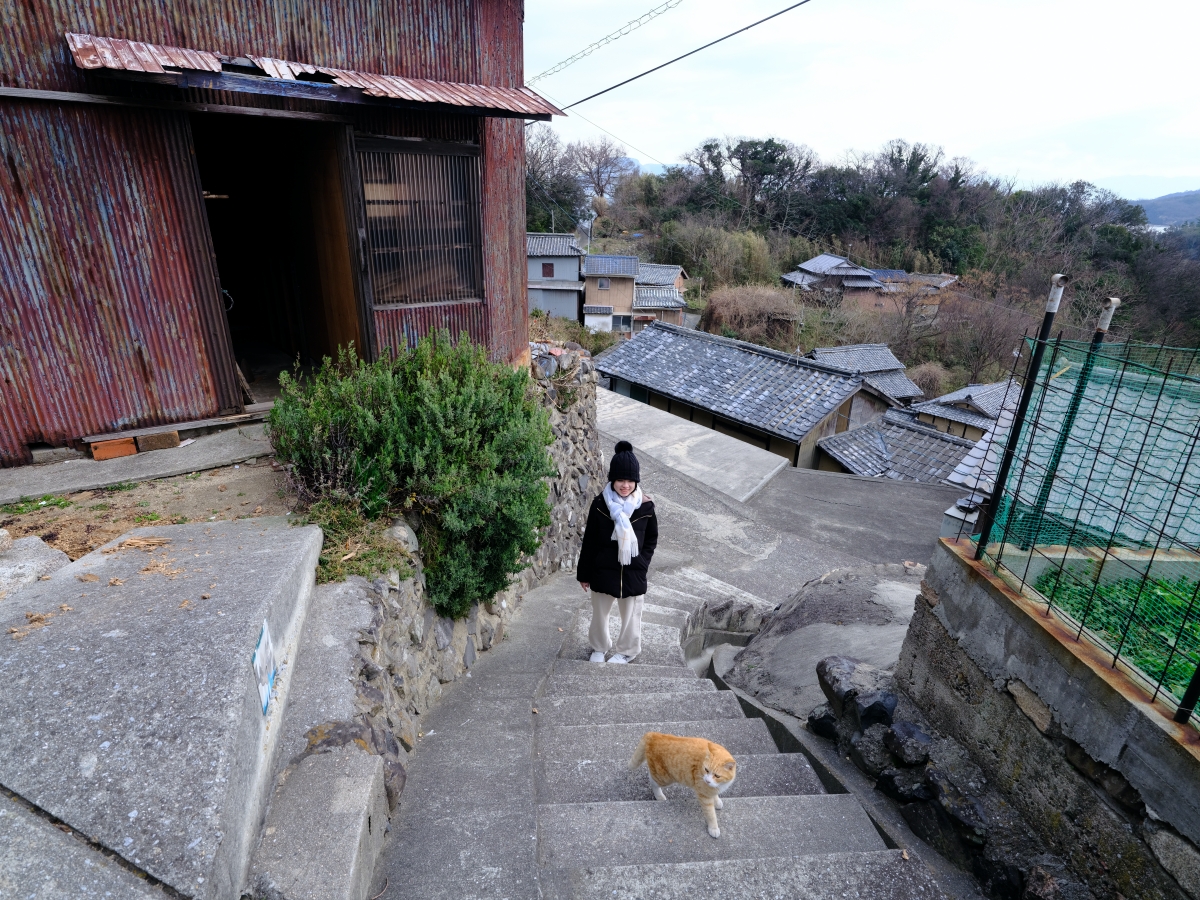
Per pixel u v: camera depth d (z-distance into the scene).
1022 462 2.68
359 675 2.66
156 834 1.52
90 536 3.30
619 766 3.05
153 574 2.61
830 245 53.06
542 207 48.88
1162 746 1.89
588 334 33.44
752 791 2.96
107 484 3.88
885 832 2.66
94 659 1.98
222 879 1.55
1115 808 2.08
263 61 3.99
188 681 1.90
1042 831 2.36
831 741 3.32
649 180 56.84
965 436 26.09
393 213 4.96
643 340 22.73
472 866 2.22
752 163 55.00
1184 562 2.54
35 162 3.64
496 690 3.83
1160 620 2.36
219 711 1.82
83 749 1.67
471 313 5.62
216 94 4.06
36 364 3.91
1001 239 49.22
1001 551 2.70
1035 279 42.59
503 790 2.71
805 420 17.08
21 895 1.35
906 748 2.84
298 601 2.72
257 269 7.56
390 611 3.14
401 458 3.63
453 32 4.96
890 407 21.44
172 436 4.42
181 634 2.10
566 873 2.23
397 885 2.11
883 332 38.53
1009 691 2.52
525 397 5.15
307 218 5.62
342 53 4.49
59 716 1.75
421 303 5.29
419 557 3.62
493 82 5.40
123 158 3.89
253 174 6.82
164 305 4.25
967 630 2.78
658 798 2.74
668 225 49.81
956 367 37.12
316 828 1.93
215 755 1.71
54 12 3.50
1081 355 2.54
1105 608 2.45
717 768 2.39
